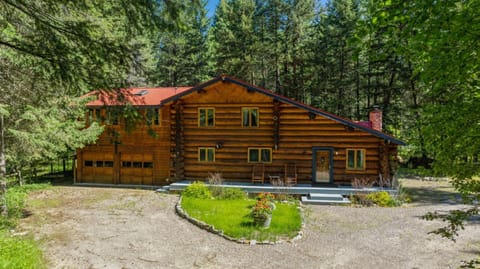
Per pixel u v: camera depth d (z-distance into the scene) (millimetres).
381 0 3186
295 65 29406
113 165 16891
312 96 29719
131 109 5738
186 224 9734
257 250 7586
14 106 9125
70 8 5039
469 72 3309
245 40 27938
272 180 14469
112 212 11188
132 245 7949
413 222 9656
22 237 8414
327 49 26922
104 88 5348
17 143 10484
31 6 4832
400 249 7492
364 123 16594
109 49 5027
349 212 11055
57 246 7840
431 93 3898
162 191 14742
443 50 3068
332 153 14367
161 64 31719
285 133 14781
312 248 7668
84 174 17219
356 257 7098
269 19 29359
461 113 3389
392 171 13758
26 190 13242
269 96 14555
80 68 5129
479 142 3266
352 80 26375
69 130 12406
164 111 16156
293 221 9547
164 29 4633
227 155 15328
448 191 14969
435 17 2875
